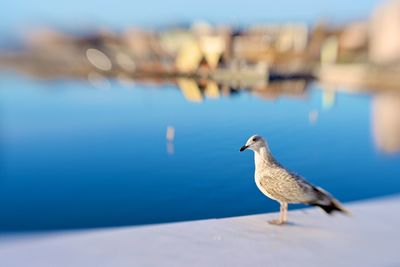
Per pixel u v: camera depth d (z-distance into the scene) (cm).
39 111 1986
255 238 572
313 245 548
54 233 651
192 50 3838
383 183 1087
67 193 998
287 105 2189
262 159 664
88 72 3694
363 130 1670
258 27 4453
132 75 3600
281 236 580
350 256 513
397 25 3969
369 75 3203
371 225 627
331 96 2630
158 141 1438
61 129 1628
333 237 578
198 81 3322
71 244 546
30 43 4084
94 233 602
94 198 956
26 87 2886
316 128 1692
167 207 900
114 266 479
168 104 2180
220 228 614
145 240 560
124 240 561
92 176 1114
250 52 4153
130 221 823
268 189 643
